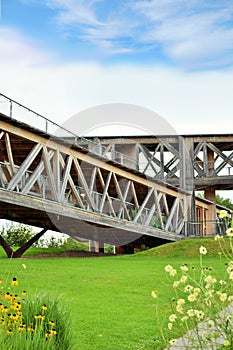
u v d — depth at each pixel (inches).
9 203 791.7
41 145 856.3
